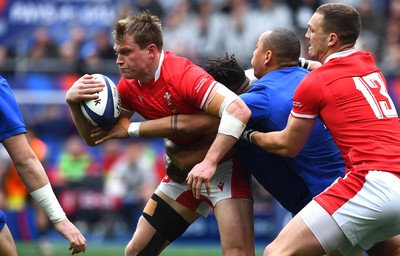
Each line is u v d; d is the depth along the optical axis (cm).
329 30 1936
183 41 5375
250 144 2039
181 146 2064
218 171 2089
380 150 1817
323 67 1898
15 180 4434
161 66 1961
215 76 2073
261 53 2056
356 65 1911
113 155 4747
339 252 1972
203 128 1955
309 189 1992
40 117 4891
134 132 2005
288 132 1884
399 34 5291
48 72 5003
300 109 1873
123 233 4656
